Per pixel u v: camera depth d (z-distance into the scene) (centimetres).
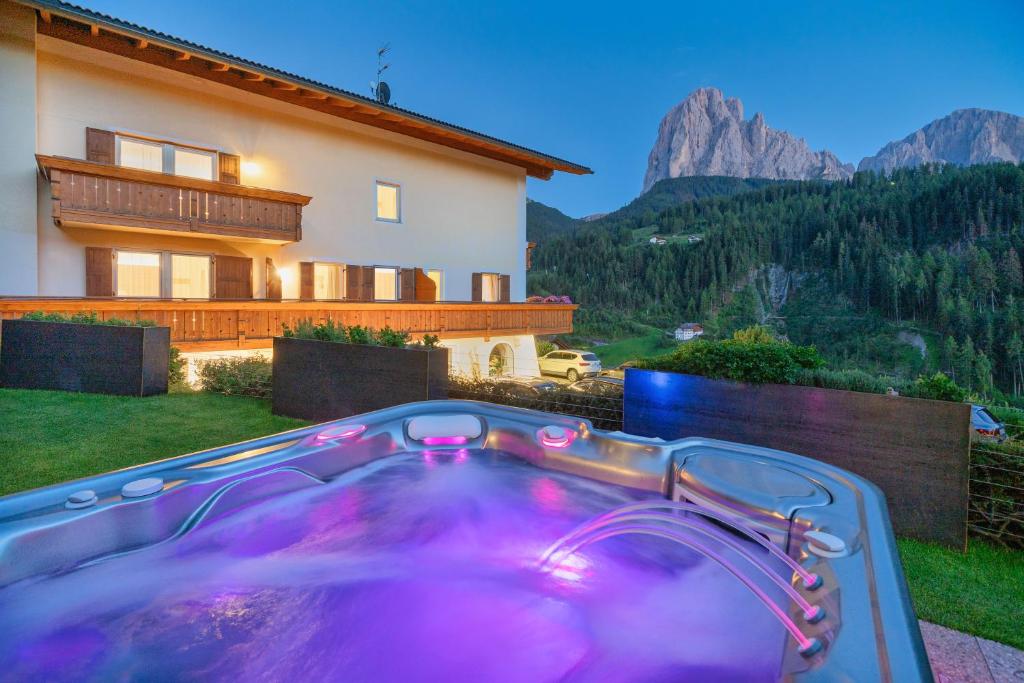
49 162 793
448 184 1448
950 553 322
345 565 227
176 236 988
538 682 158
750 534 187
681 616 181
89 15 785
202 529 228
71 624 180
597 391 491
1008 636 237
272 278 1108
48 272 867
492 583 213
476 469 312
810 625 134
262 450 278
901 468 343
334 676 162
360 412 528
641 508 219
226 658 168
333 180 1209
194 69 974
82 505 203
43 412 555
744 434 404
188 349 880
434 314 1258
